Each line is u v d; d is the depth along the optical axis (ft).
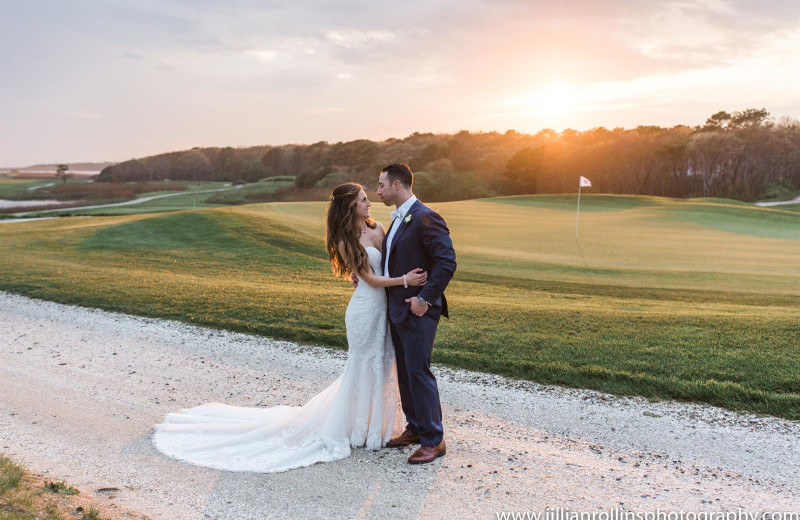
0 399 18.52
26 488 11.68
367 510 11.88
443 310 15.12
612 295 44.21
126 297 35.58
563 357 22.20
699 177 319.06
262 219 90.27
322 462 14.24
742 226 108.37
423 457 14.19
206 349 25.11
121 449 14.84
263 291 37.96
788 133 306.96
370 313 14.97
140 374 21.59
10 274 45.19
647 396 18.80
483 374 21.25
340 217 14.56
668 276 54.70
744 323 26.25
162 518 11.34
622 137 349.41
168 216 94.07
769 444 15.19
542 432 16.19
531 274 55.26
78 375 21.34
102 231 83.66
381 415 15.20
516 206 151.84
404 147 476.13
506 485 13.00
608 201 167.02
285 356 23.98
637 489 12.81
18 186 469.57
